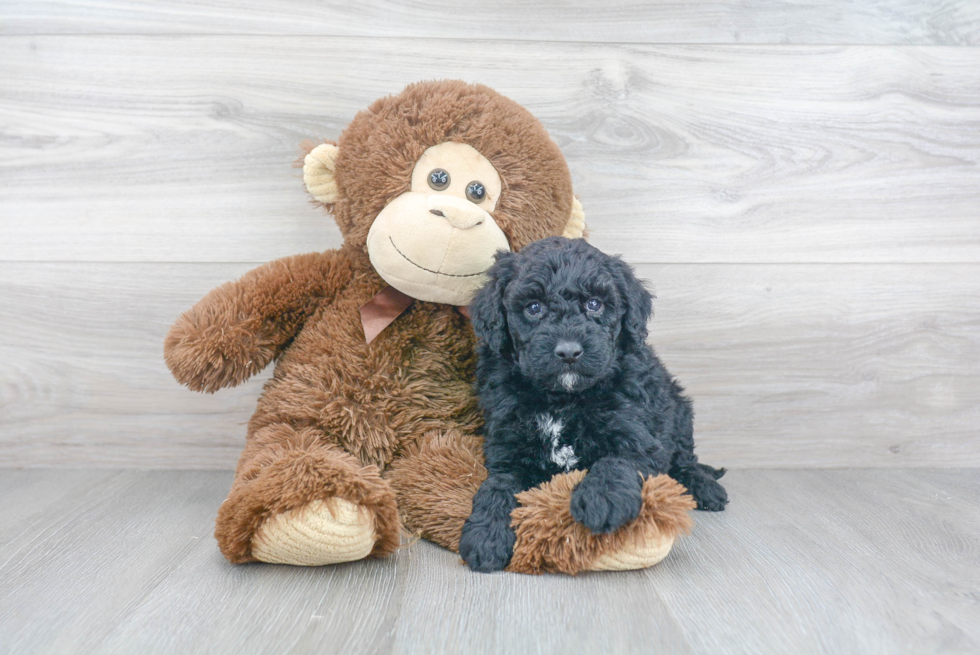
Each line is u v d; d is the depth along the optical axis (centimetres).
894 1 209
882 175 213
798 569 143
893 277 214
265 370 213
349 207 169
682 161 211
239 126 207
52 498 186
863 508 182
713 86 210
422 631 117
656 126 210
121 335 210
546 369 140
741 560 147
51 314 209
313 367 166
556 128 209
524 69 208
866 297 215
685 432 182
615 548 135
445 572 139
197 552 149
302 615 122
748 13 208
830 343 215
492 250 159
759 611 125
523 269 149
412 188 162
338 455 148
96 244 208
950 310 215
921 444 219
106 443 213
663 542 137
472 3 205
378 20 206
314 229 211
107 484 199
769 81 210
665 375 178
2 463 213
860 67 210
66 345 210
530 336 145
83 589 131
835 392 217
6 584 133
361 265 177
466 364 176
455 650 111
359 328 170
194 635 115
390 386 167
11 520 168
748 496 192
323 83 207
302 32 205
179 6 204
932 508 182
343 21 205
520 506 143
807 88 210
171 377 212
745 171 212
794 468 219
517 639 115
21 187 206
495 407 155
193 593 130
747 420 217
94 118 206
